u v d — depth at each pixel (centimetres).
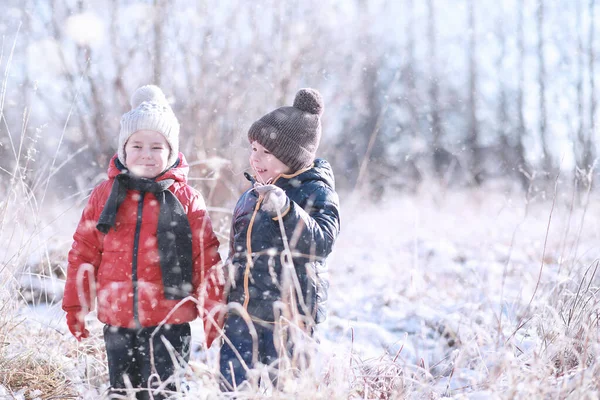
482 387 342
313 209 364
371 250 890
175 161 368
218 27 916
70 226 686
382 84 2491
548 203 1060
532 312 449
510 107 2492
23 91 827
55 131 860
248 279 354
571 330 378
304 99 381
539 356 334
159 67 872
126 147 356
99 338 436
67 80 860
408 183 1836
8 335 396
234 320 357
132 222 350
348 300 608
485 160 2472
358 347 438
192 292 360
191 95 842
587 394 289
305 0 1148
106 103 891
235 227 375
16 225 436
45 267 546
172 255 349
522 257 743
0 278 408
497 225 962
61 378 377
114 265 347
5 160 639
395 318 530
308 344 330
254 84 929
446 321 473
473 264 710
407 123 2452
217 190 761
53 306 470
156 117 354
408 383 349
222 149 812
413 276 512
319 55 1190
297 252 345
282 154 371
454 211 1351
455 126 2584
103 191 358
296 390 304
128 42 891
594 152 1664
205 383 329
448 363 387
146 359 347
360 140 2348
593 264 468
